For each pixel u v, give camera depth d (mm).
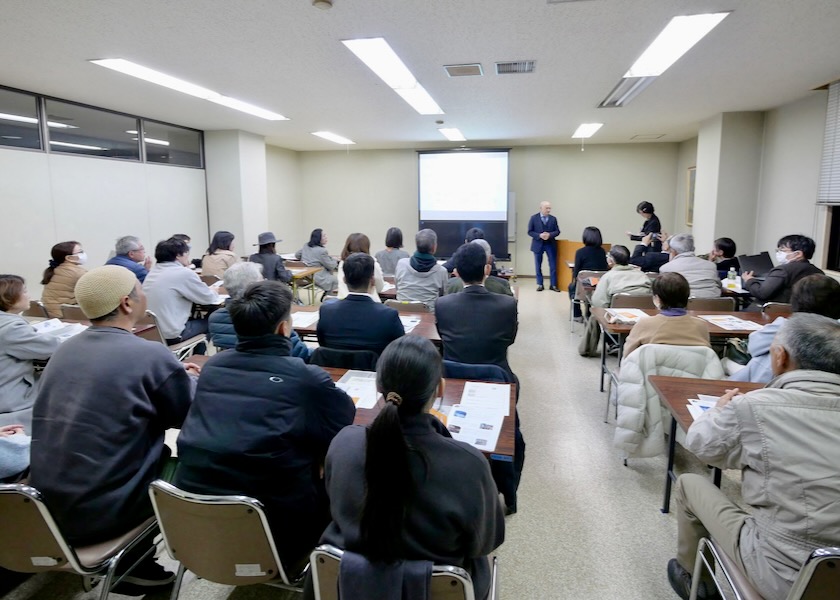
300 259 7156
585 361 4625
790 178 5453
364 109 5852
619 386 2455
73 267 3680
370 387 1941
